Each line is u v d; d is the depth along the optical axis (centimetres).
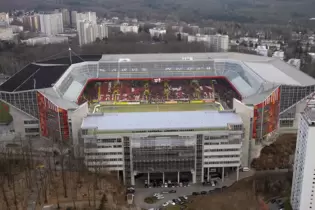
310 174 19612
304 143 19750
